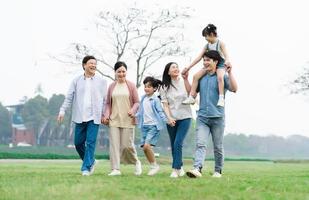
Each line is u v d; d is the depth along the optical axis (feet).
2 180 23.17
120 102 29.27
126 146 29.40
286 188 21.06
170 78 28.43
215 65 27.27
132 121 29.40
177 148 27.96
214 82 27.17
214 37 28.86
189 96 27.86
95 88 29.07
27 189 18.98
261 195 18.45
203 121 27.40
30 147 325.42
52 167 44.86
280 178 28.43
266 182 23.85
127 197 17.43
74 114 29.43
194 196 17.89
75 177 25.68
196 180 23.99
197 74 27.61
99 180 23.22
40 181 22.61
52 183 21.59
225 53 28.60
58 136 343.46
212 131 27.66
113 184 21.04
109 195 17.72
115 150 29.07
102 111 29.25
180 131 28.12
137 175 29.09
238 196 18.12
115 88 29.53
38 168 41.04
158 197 17.58
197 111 27.81
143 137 29.66
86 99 28.94
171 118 28.12
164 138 296.92
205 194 18.35
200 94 27.61
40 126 356.18
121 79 29.48
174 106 28.27
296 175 34.47
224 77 27.17
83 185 20.30
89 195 17.62
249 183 22.76
